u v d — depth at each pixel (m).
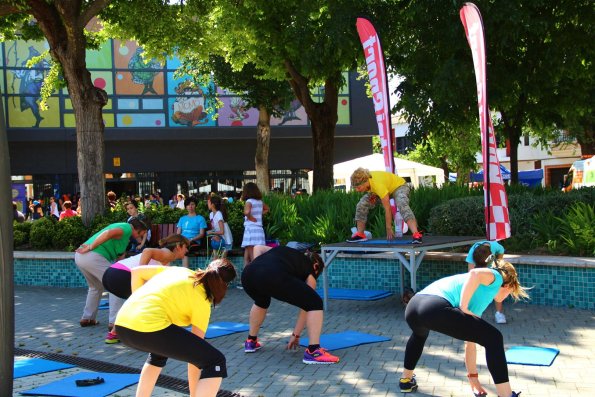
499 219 9.73
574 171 26.12
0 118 3.93
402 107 16.39
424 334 5.54
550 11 14.73
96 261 9.07
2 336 3.96
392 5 15.66
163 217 14.65
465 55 14.82
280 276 6.87
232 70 22.20
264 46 18.14
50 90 21.47
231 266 4.87
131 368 6.89
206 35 18.56
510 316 8.72
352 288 11.41
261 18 17.31
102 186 15.66
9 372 4.00
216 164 30.84
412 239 9.69
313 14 16.53
